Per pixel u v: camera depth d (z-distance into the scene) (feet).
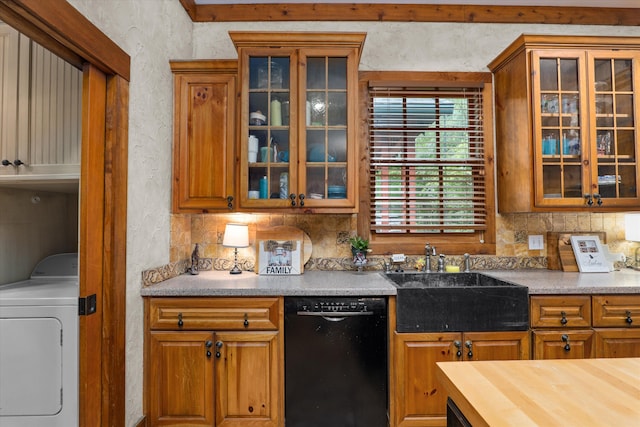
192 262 7.75
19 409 5.20
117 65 5.42
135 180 6.02
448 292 6.15
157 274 6.68
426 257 8.02
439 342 6.11
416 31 8.59
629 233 8.15
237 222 8.29
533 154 7.11
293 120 6.98
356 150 7.03
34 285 6.69
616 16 8.63
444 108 8.41
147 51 6.43
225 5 8.58
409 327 6.11
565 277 7.22
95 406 5.15
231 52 8.61
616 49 7.16
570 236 8.11
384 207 8.30
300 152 6.99
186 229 8.06
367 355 6.14
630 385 2.67
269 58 7.07
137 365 6.01
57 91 6.25
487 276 7.46
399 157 8.33
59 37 4.24
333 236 8.25
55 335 5.25
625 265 8.21
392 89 8.38
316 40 6.95
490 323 6.13
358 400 6.14
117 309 5.41
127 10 5.77
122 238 5.57
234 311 6.15
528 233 8.39
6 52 6.31
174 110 7.36
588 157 7.13
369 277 7.28
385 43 8.55
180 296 6.19
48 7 3.94
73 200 8.34
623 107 7.25
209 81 7.36
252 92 7.09
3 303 5.27
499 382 2.74
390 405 6.15
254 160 7.13
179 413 6.14
